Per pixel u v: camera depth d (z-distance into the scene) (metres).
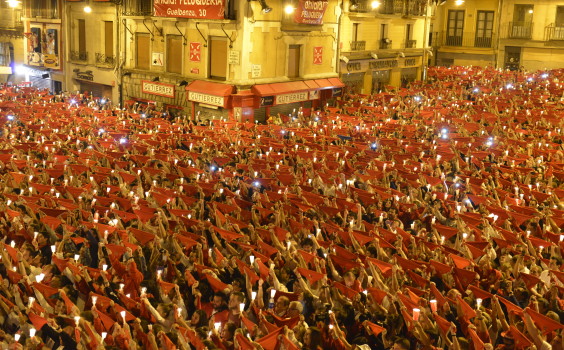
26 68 53.28
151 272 13.09
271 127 31.70
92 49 47.97
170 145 26.50
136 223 16.11
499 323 10.65
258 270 12.73
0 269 12.81
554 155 24.70
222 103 38.88
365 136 28.97
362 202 17.98
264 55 40.22
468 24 68.44
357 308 10.91
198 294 11.55
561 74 56.12
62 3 49.31
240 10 38.16
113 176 20.14
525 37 65.44
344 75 48.22
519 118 33.03
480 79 53.06
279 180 20.41
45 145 24.31
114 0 44.66
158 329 9.95
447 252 14.02
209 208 16.98
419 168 22.27
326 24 44.56
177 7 40.31
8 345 9.67
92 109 35.94
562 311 11.20
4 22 58.47
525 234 15.52
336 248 13.34
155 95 43.97
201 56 40.81
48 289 11.41
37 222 15.48
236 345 9.55
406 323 10.23
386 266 12.55
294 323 10.24
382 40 51.25
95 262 14.23
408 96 44.78
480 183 20.12
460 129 29.94
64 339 9.98
